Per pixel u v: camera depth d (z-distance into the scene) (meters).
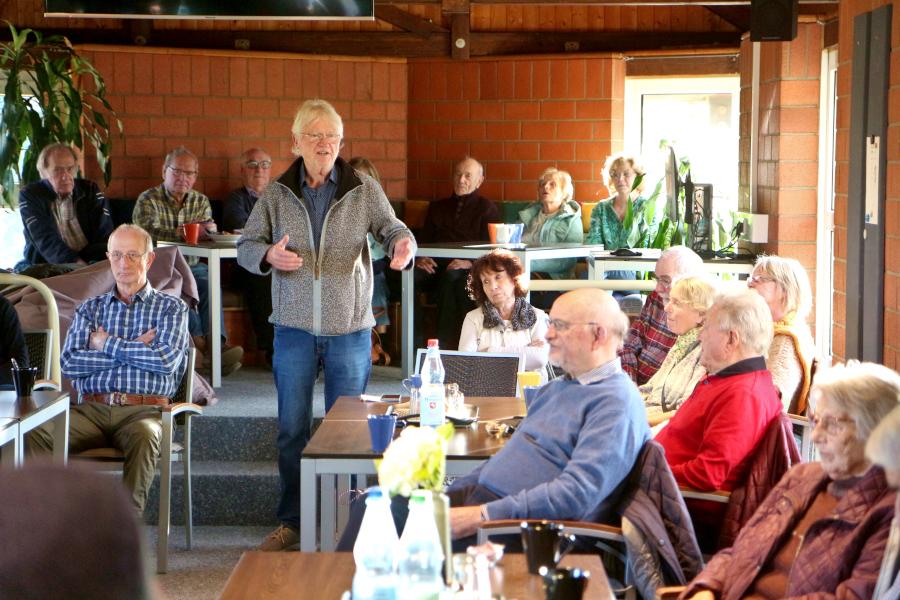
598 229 7.76
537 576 2.45
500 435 3.71
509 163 9.05
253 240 4.77
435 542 2.15
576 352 3.29
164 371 4.91
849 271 5.28
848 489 2.73
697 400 3.57
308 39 9.04
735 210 8.61
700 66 8.76
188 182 7.67
